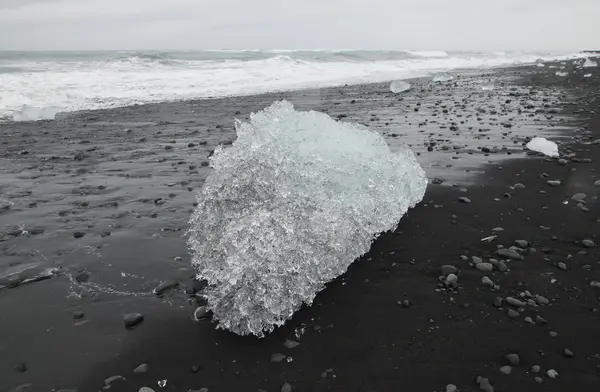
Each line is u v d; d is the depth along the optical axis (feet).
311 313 7.84
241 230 8.14
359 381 6.19
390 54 132.46
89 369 6.50
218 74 60.29
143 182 15.94
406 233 10.84
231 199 9.14
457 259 9.52
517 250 9.70
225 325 7.38
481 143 20.02
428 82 58.39
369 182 10.42
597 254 9.41
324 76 69.31
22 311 7.94
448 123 26.03
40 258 9.97
